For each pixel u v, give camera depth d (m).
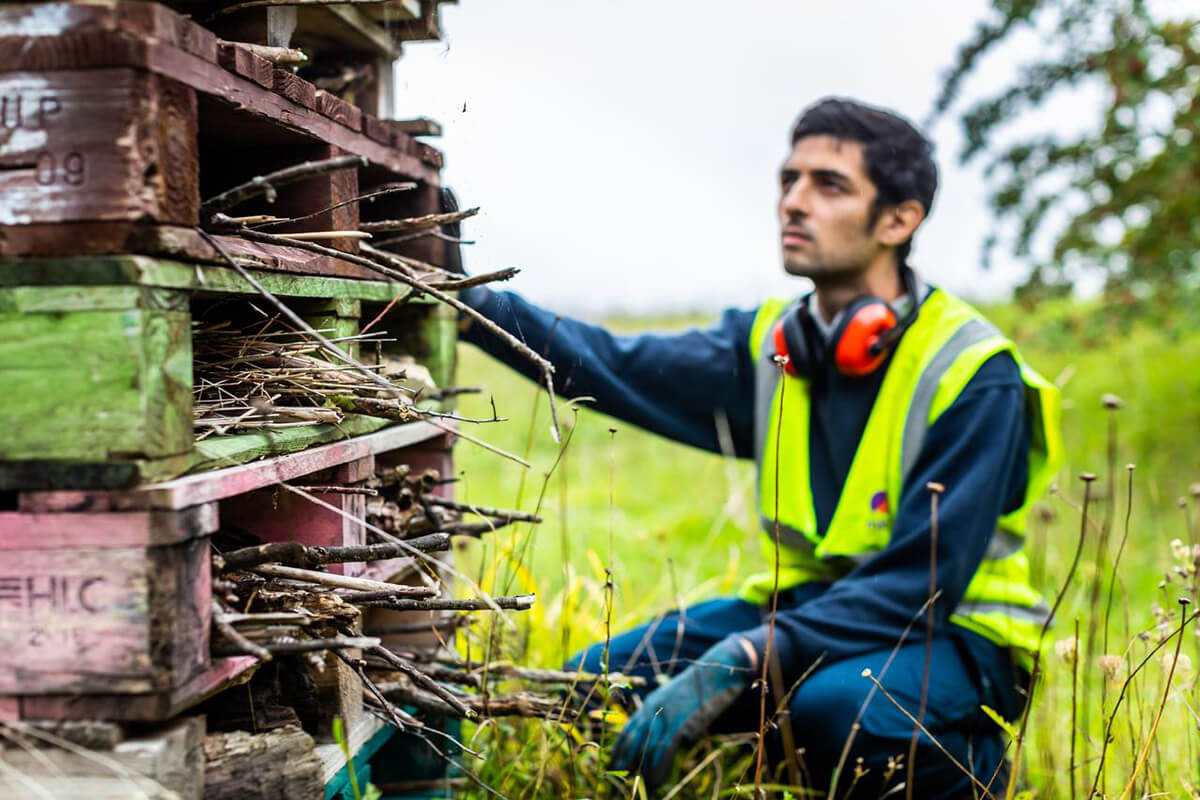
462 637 2.43
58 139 1.22
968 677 2.19
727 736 2.30
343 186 1.75
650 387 2.61
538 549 4.33
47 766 1.26
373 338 1.84
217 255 1.36
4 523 1.24
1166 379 7.51
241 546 1.66
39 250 1.23
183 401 1.31
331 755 1.68
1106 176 5.80
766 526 2.51
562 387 2.47
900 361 2.39
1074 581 3.57
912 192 2.42
